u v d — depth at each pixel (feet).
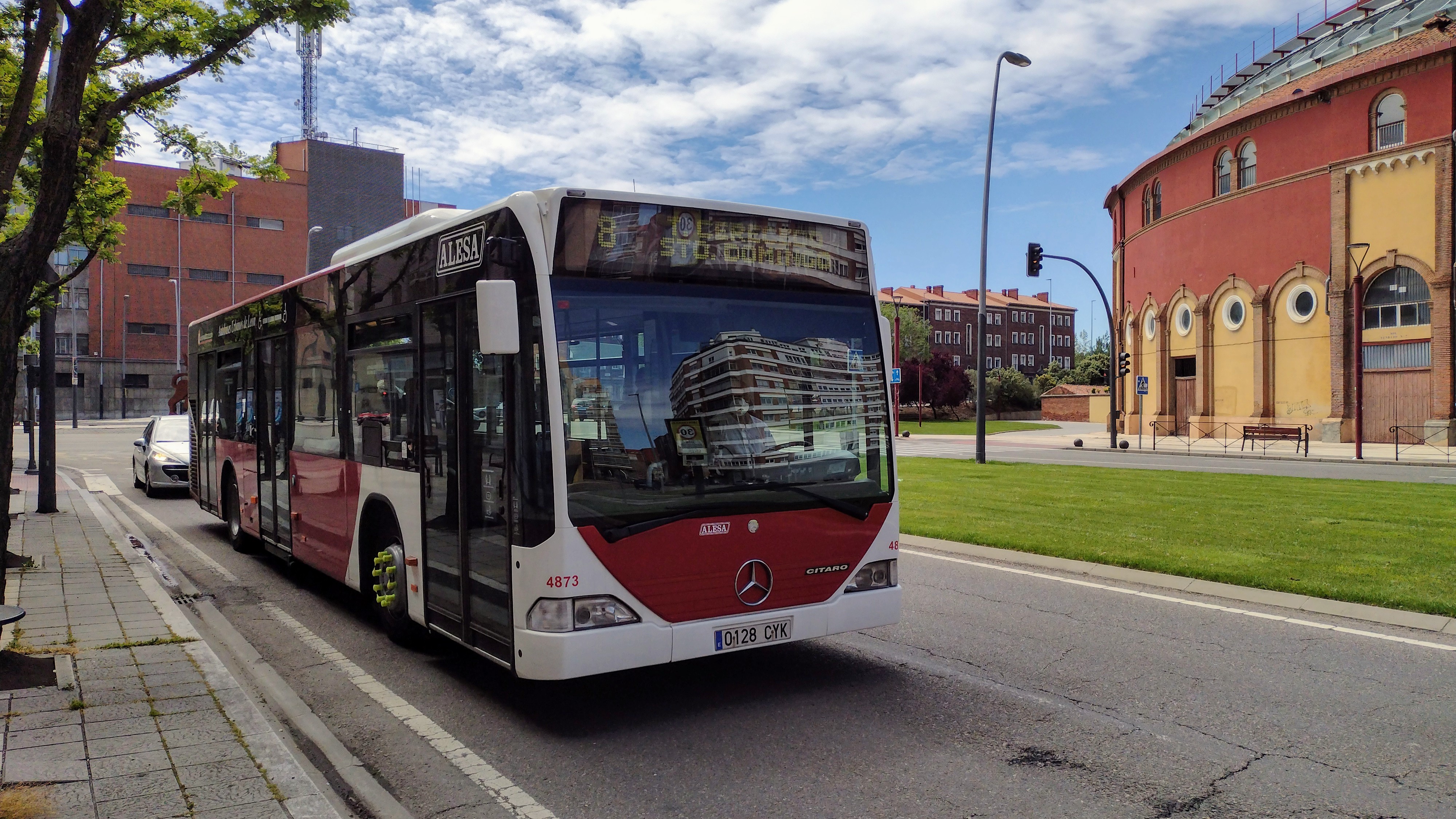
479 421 18.22
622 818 13.44
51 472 46.09
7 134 19.99
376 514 23.80
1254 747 15.94
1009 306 442.50
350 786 14.62
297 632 24.97
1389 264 111.86
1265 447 110.22
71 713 16.58
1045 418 262.47
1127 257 168.04
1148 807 13.62
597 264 17.04
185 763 14.34
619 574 16.52
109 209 35.53
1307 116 121.60
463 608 18.74
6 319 19.43
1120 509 46.65
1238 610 25.79
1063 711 17.90
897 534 19.90
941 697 18.81
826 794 14.19
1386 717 17.39
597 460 16.57
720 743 16.42
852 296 19.94
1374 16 129.90
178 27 25.98
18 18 25.09
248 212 244.01
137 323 235.20
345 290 25.17
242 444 35.29
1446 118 107.04
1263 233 127.65
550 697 19.17
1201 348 137.69
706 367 17.85
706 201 18.22
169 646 21.11
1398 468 82.12
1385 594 25.98
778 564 18.16
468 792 14.48
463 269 18.84
